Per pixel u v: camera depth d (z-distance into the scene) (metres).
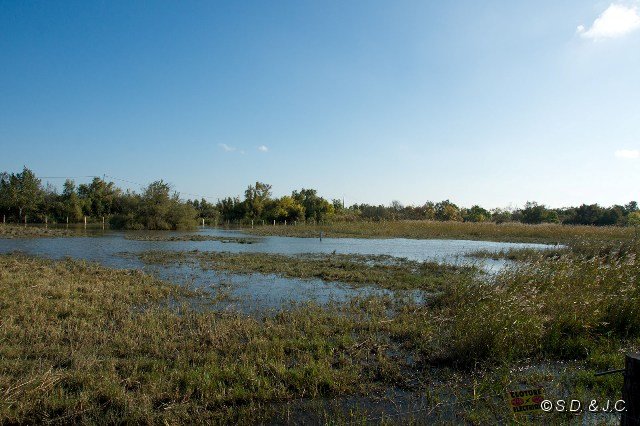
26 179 52.00
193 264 16.45
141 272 13.32
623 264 9.64
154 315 8.26
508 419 4.69
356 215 62.47
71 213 56.19
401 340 7.50
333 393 5.44
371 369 6.18
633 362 3.47
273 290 11.59
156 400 5.02
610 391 5.42
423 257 20.45
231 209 68.62
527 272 9.49
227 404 5.07
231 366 5.88
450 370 6.23
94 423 4.53
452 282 11.25
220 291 11.05
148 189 48.19
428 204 66.81
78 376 5.39
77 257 18.14
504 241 31.08
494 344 6.54
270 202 64.25
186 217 49.22
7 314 7.84
